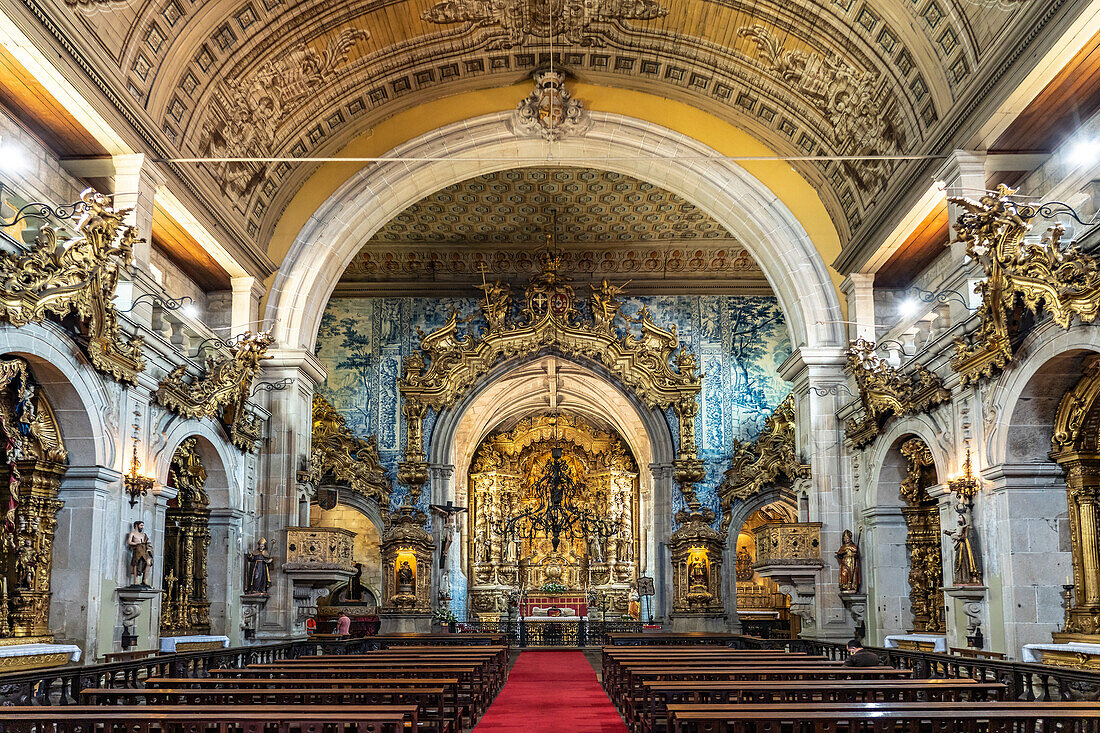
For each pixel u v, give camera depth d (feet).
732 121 77.46
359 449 104.12
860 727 27.43
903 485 64.75
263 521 72.74
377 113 76.64
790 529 72.33
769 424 103.19
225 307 73.05
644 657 48.32
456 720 36.24
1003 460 48.85
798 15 62.54
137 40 51.01
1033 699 40.14
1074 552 47.60
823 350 74.33
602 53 74.74
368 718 25.32
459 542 124.06
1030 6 44.65
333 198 77.36
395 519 98.94
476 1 68.03
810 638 72.43
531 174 91.71
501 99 78.23
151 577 53.93
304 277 76.74
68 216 43.98
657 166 79.51
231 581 66.74
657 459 105.19
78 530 47.52
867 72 61.67
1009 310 45.03
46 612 46.65
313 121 72.13
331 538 72.69
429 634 87.86
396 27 68.23
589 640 119.34
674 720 27.09
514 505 143.13
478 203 97.25
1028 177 56.08
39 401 46.06
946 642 55.67
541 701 51.70
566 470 144.25
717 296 109.50
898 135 62.08
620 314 108.58
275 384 74.49
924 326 63.21
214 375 61.77
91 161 53.88
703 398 107.24
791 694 32.65
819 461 73.46
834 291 75.92
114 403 49.78
